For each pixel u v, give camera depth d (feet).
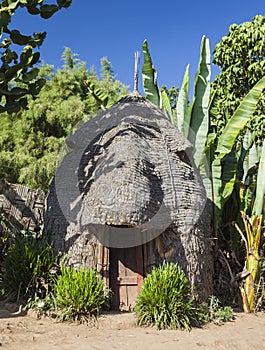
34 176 44.50
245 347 15.20
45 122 52.11
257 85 24.68
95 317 16.84
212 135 26.32
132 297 19.53
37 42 15.96
